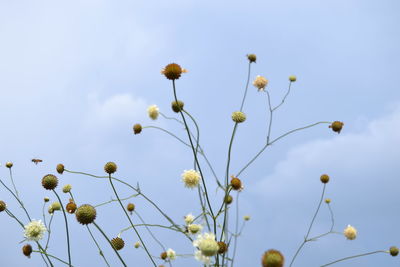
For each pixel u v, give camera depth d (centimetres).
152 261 85
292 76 98
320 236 94
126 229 88
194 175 86
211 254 75
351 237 93
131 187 90
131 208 96
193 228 85
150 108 94
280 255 69
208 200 83
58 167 92
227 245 84
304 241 94
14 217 88
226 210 87
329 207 97
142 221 90
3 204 87
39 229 84
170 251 91
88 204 80
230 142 84
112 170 88
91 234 85
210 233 76
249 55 97
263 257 69
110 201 90
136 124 94
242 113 86
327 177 97
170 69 83
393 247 91
